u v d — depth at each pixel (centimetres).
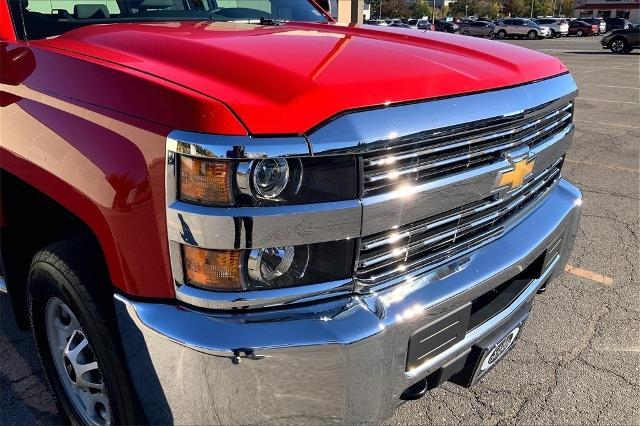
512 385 278
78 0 277
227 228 152
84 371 209
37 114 204
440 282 193
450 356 203
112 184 169
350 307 169
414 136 173
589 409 262
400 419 254
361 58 199
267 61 182
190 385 161
